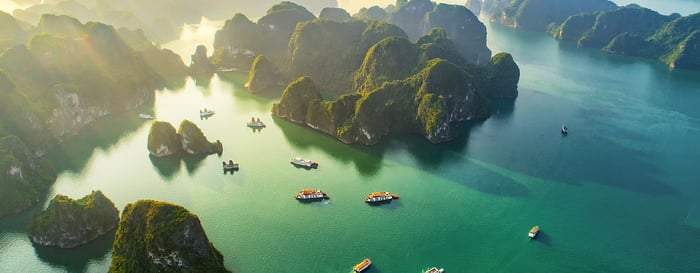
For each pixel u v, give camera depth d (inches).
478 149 7288.4
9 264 4655.5
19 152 5738.2
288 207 5585.6
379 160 6835.6
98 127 7628.0
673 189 6289.4
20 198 5393.7
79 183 5994.1
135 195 5767.7
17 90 6619.1
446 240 5098.4
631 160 7101.4
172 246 3811.5
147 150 6909.5
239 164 6574.8
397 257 4810.5
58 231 4810.5
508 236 5191.9
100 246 4877.0
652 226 5467.5
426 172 6515.8
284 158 6796.3
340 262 4712.1
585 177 6525.6
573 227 5388.8
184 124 6806.1
